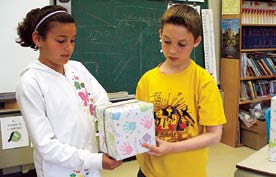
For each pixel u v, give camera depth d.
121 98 3.38
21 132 2.39
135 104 1.14
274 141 1.46
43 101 1.20
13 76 2.65
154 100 1.29
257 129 3.88
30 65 1.26
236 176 1.46
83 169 1.27
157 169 1.30
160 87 1.29
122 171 3.29
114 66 3.50
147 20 3.63
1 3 2.53
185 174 1.29
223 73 4.17
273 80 4.54
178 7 1.18
